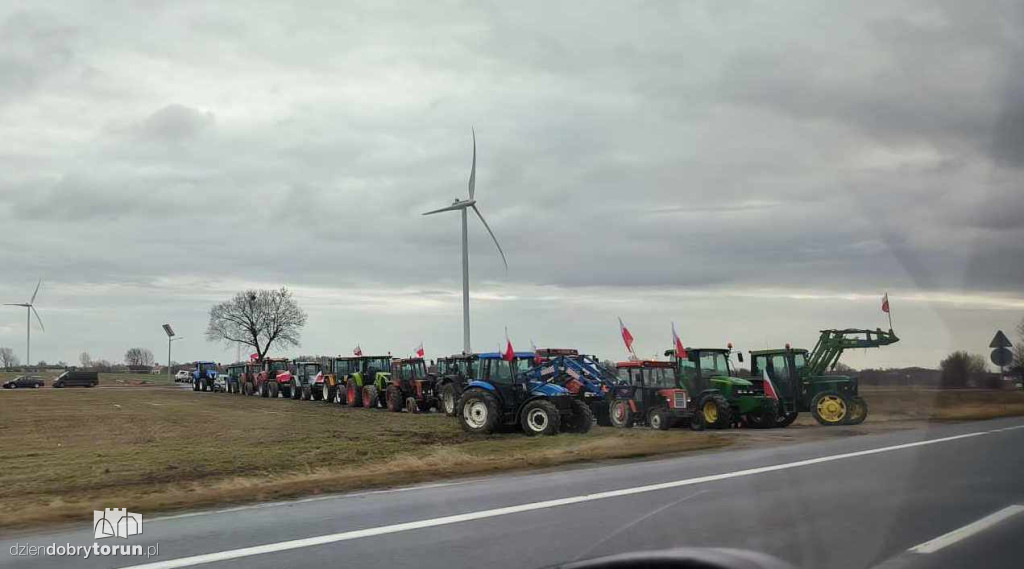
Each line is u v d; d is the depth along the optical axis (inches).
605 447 661.3
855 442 601.0
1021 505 264.8
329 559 269.6
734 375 964.0
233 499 410.0
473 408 863.7
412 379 1307.8
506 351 869.8
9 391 2310.5
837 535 202.2
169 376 3757.4
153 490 449.4
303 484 460.1
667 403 914.7
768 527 212.4
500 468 528.7
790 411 920.9
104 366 5684.1
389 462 569.9
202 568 260.1
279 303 3634.4
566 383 981.8
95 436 868.0
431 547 284.7
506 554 268.5
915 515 225.6
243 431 914.7
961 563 200.7
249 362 2164.1
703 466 492.1
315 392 1738.4
